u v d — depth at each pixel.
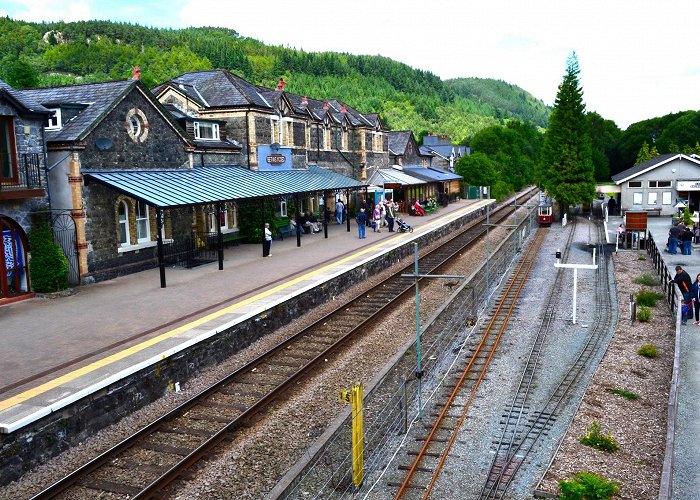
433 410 12.22
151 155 23.44
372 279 25.00
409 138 57.06
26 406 10.13
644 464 10.11
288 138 34.62
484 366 14.73
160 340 13.80
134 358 12.55
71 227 19.83
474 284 23.94
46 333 14.66
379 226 36.53
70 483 9.30
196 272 22.47
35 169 18.64
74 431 10.66
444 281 24.77
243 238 30.56
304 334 17.12
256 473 9.77
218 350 14.84
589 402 12.70
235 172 28.67
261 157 31.69
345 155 43.31
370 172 46.38
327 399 12.72
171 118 24.34
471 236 39.03
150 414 11.96
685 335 17.22
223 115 31.14
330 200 41.59
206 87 32.38
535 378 14.09
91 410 11.03
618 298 22.25
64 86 22.98
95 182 19.98
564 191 49.91
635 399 12.92
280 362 14.88
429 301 21.33
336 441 10.66
